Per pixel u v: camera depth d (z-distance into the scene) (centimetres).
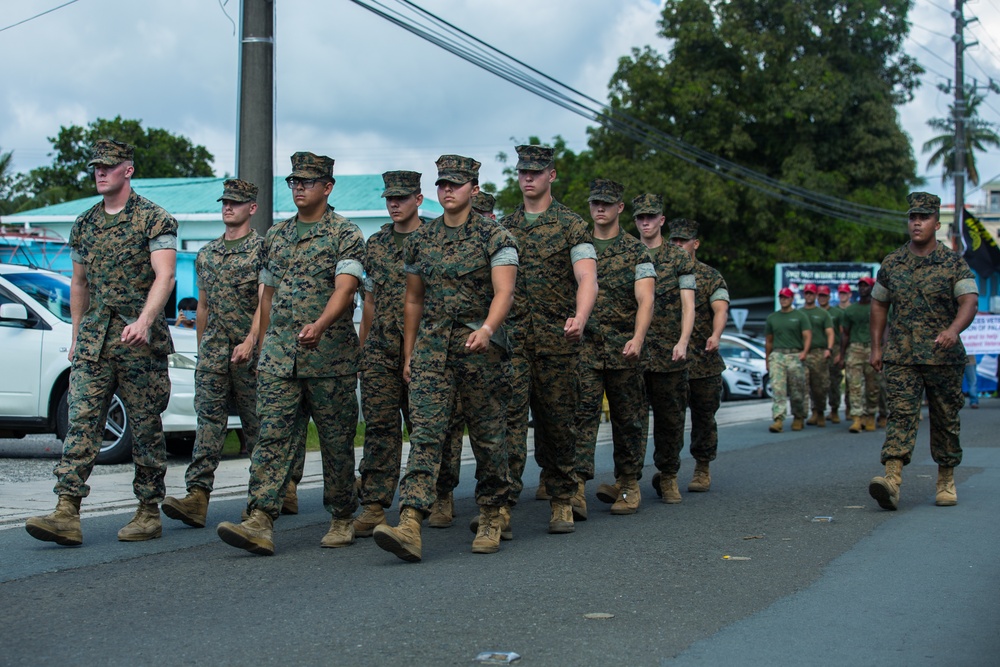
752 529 697
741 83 3725
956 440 795
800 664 409
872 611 488
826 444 1288
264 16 1186
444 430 580
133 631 445
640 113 3684
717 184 3566
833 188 3659
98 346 621
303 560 589
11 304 1023
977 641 441
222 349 726
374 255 665
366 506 666
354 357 610
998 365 2269
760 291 4006
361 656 410
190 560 588
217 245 749
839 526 708
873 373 1486
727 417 1784
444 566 574
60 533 610
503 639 434
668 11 3778
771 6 3784
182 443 1173
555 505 684
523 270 651
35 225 3155
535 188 655
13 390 1043
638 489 775
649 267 725
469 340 558
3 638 435
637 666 402
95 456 624
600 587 527
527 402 660
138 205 627
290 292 596
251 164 1185
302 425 611
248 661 404
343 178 3384
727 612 483
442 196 580
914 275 779
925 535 675
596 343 723
